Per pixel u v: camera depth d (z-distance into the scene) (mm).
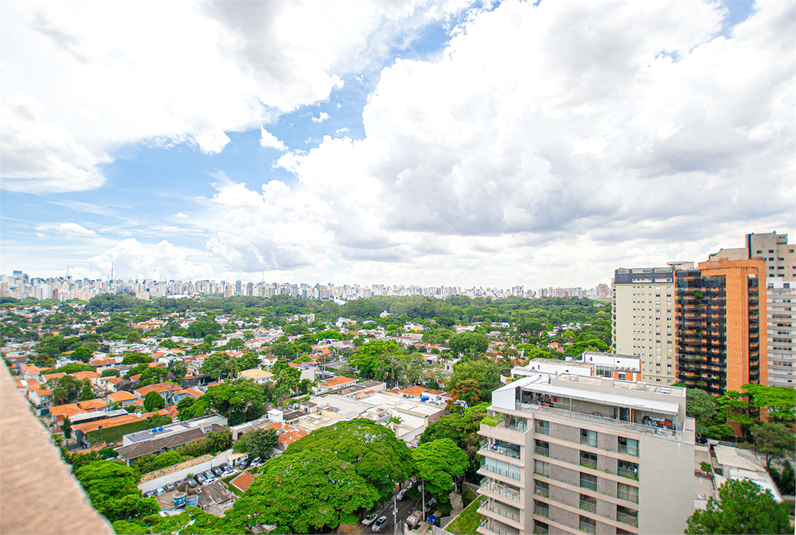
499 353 140250
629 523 31875
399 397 88812
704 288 80688
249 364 127625
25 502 6770
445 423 55719
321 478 37625
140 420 75375
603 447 33594
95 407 81375
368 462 40219
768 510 23766
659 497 30422
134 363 122375
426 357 139750
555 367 58750
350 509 35188
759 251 83250
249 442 64000
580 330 193750
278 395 90438
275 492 36531
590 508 33750
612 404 35188
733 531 23531
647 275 87000
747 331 73188
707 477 47844
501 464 37062
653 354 85750
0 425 7863
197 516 36406
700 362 80250
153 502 42406
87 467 45719
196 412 78188
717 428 61156
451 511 46625
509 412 38094
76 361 111625
